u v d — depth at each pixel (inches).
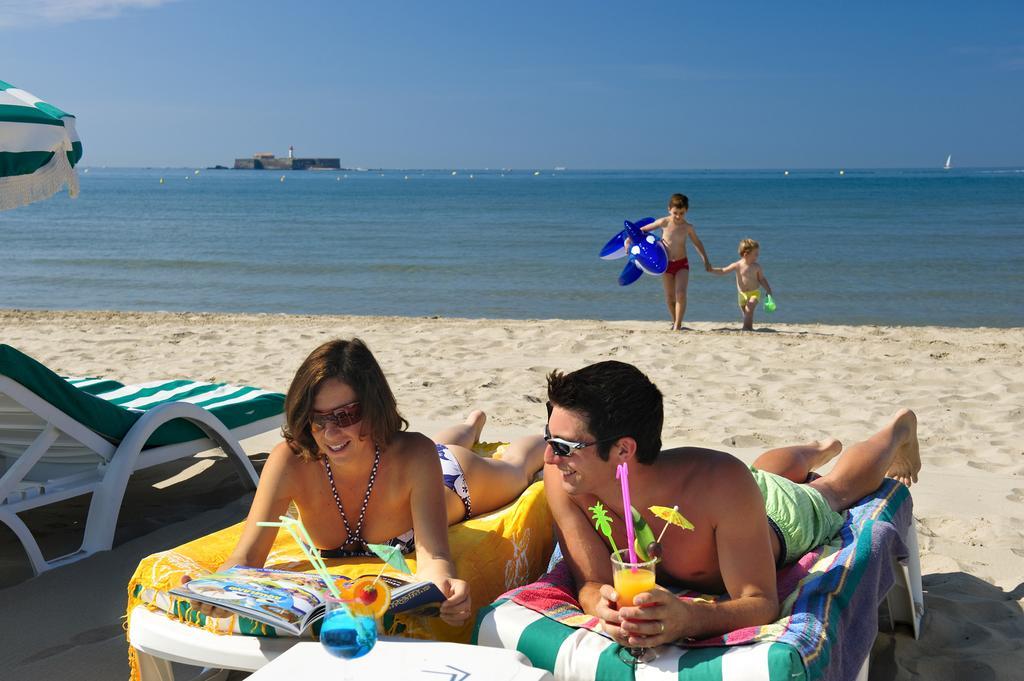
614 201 2534.5
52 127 159.8
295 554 130.2
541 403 302.8
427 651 93.4
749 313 464.4
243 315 518.6
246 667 101.9
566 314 590.9
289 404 118.2
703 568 109.7
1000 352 388.2
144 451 189.3
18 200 158.4
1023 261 854.5
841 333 452.4
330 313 599.2
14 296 666.2
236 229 1363.2
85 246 1052.5
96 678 128.9
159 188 4564.5
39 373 164.9
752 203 2295.8
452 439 169.9
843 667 99.8
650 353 387.2
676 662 93.4
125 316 513.3
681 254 456.1
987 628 145.4
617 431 102.7
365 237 1197.1
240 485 219.9
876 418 278.5
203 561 119.6
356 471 123.0
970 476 222.2
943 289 682.8
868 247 1004.6
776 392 316.8
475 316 585.0
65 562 167.8
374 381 118.9
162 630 106.0
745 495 104.7
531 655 98.6
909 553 135.8
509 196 3038.9
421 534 121.4
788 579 115.1
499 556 129.4
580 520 112.8
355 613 82.4
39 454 168.2
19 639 140.0
